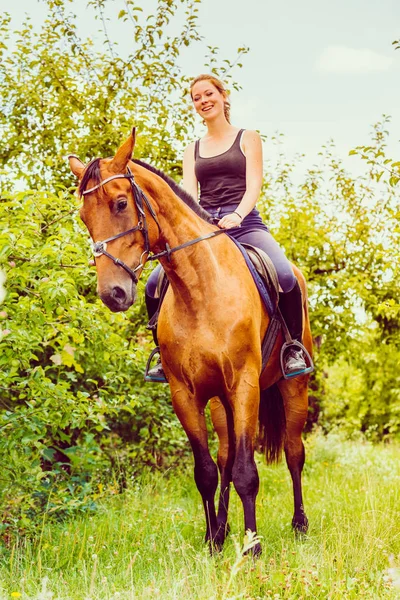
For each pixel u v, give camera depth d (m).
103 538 4.87
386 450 14.05
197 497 7.27
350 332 11.12
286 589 3.45
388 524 5.04
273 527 5.32
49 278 4.48
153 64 7.99
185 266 4.09
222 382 4.21
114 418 8.24
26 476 4.93
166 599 3.38
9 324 4.39
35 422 4.84
